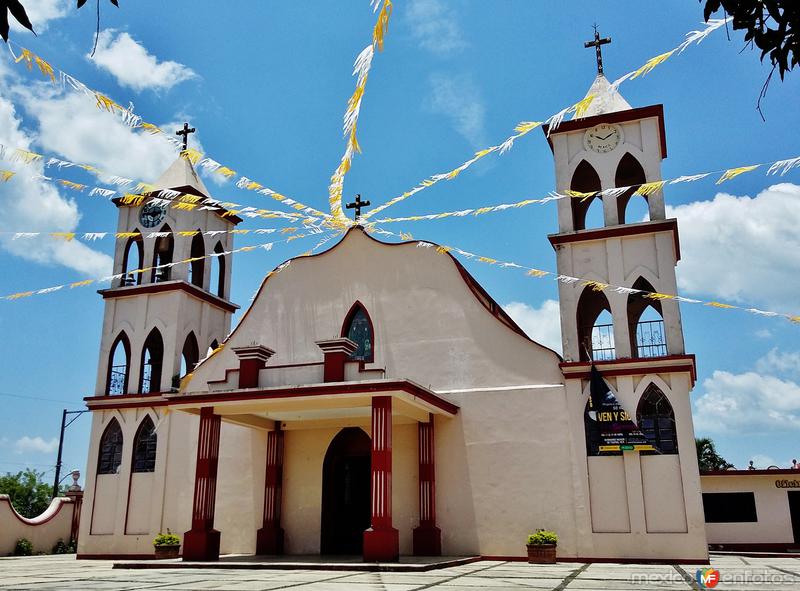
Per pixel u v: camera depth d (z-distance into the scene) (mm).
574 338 19438
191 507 21406
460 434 19531
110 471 22812
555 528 18062
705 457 45812
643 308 22109
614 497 17844
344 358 17516
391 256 21766
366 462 20969
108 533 22031
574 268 19984
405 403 17578
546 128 21078
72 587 11297
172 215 24672
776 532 25562
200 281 25484
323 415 19922
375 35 4684
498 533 18500
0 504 23516
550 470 18516
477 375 19938
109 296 24594
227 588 10953
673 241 19375
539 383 19344
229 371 18750
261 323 22469
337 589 10719
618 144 20562
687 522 17125
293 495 20594
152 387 25219
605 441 18172
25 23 3625
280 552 20078
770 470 25984
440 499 19219
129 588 11008
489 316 20328
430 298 21000
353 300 21703
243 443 21422
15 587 11336
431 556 18094
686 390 17938
